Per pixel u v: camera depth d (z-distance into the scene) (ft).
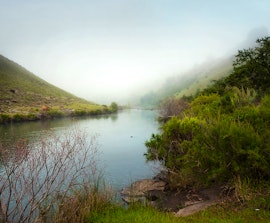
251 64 97.55
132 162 70.49
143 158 76.28
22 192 22.88
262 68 96.27
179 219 24.20
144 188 41.27
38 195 26.78
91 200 27.81
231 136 31.48
